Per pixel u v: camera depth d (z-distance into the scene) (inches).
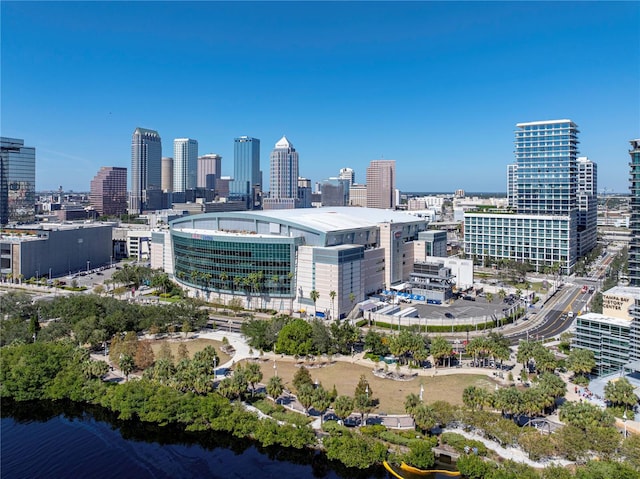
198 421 6432.1
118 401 6771.7
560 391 6520.7
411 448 5570.9
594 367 7839.6
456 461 5625.0
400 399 7052.2
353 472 5708.7
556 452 5442.9
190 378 7012.8
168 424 6633.9
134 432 6727.4
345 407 6190.9
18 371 7391.7
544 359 7701.8
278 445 6176.2
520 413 6299.2
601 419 5762.8
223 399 6683.1
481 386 7421.3
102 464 5925.2
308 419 6343.5
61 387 7214.6
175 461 5994.1
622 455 5236.2
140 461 5999.0
